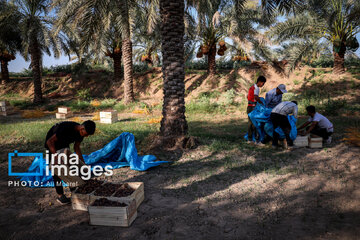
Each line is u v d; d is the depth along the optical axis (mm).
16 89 23422
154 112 13789
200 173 4723
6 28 17484
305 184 4078
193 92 17016
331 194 3680
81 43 10859
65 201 3645
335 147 5953
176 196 3816
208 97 15523
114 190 3455
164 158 5676
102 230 2951
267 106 6559
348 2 12547
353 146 5934
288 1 8344
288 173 4586
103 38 11953
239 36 14953
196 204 3541
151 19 11164
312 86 14664
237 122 10125
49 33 16891
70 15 12805
